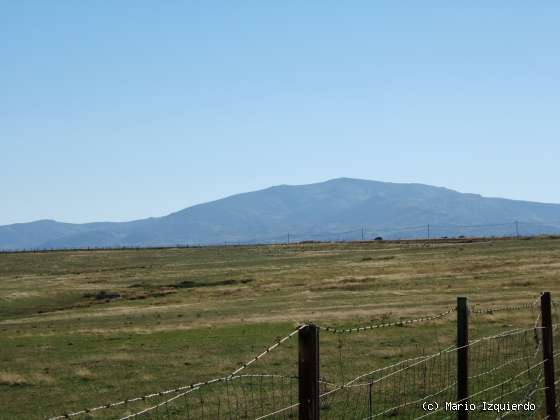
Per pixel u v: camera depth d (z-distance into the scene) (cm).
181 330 5938
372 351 3950
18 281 13450
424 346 4012
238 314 7306
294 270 12900
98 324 7281
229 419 2595
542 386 2606
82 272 15162
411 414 2419
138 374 3841
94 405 3127
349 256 15750
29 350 5162
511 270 10081
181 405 2945
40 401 3294
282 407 2738
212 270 14025
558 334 3653
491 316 5097
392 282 9731
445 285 8838
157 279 12694
